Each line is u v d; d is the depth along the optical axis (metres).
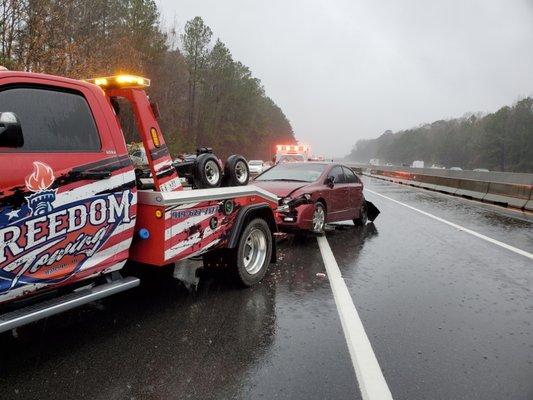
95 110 3.80
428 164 178.25
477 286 5.78
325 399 3.08
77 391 3.13
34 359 3.60
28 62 18.75
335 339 4.04
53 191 3.34
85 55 22.91
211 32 59.50
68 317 4.48
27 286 3.26
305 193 8.38
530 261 7.25
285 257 7.20
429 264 6.91
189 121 63.03
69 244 3.48
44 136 3.39
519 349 3.93
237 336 4.06
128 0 36.38
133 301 4.96
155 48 38.81
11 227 3.09
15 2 18.42
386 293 5.40
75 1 25.77
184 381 3.28
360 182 10.84
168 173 4.54
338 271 6.36
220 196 4.87
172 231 4.23
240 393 3.13
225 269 5.34
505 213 13.92
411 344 3.98
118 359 3.60
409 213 13.53
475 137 140.25
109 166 3.78
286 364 3.56
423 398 3.12
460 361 3.68
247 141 82.81
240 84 76.88
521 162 108.25
